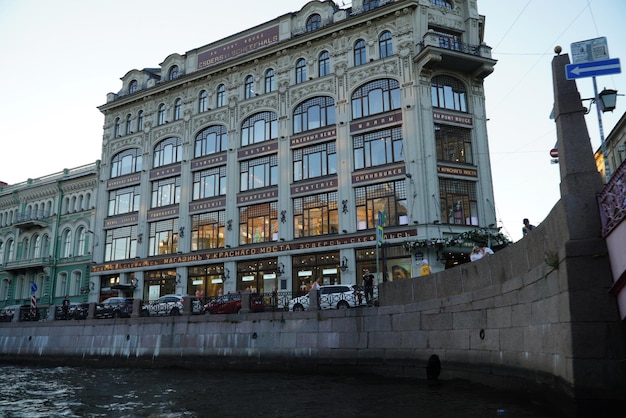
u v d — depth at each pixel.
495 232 26.95
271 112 33.41
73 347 25.59
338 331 17.97
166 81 38.03
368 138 29.36
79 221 42.16
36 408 13.48
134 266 36.84
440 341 14.41
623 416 7.68
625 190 7.36
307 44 32.38
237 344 20.38
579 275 8.35
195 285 34.03
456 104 29.20
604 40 9.16
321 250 29.25
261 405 12.79
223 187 34.38
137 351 23.19
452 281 14.16
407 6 28.92
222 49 36.62
